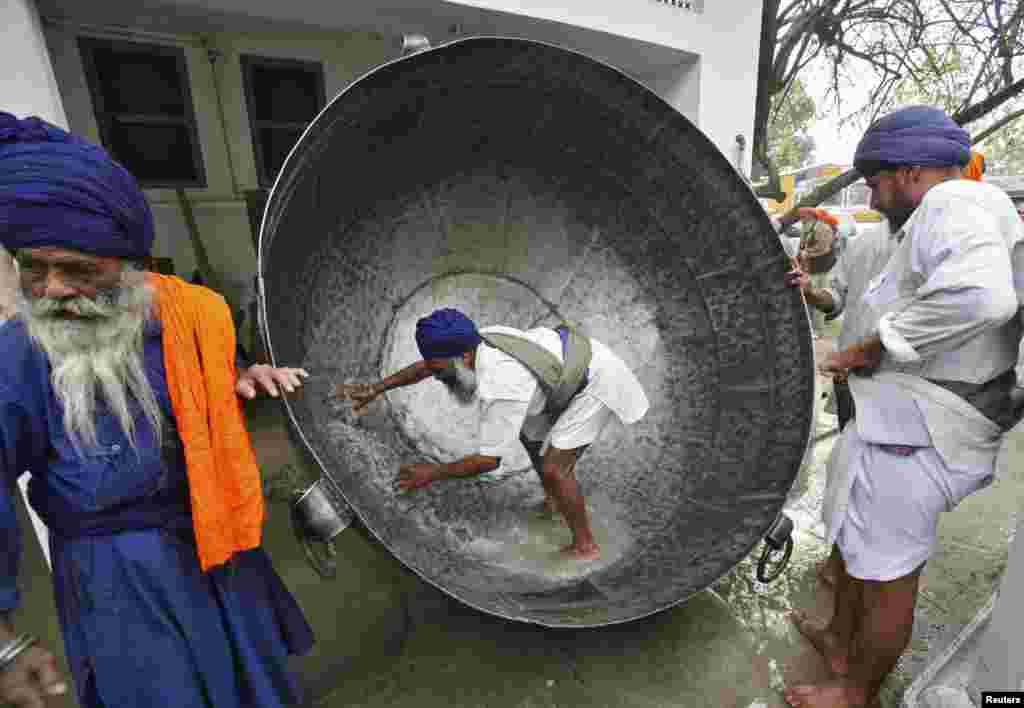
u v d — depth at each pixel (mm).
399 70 1797
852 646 1927
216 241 4695
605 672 2016
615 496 2426
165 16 3562
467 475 1956
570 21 2926
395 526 1888
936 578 2514
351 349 2340
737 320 2223
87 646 1112
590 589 1994
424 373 2266
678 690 1944
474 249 2791
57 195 893
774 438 2021
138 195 1027
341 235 2262
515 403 1865
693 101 3629
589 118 2254
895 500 1572
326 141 1773
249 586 1308
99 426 1036
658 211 2387
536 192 2668
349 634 2141
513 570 2107
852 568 1691
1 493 950
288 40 4320
